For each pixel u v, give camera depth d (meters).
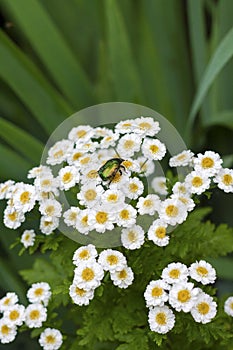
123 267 0.62
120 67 0.89
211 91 0.93
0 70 0.86
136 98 0.91
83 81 0.92
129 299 0.67
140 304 0.67
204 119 0.94
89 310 0.67
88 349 0.69
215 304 0.62
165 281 0.63
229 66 0.93
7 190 0.67
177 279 0.62
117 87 0.91
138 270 0.65
